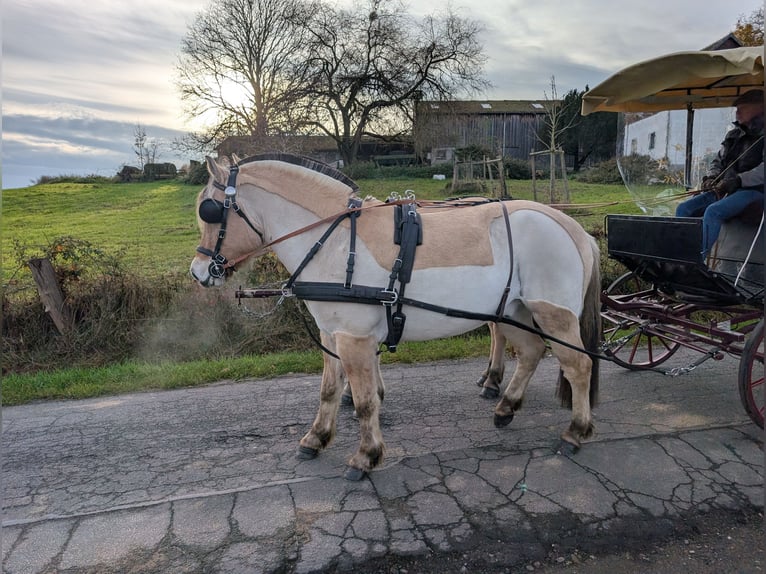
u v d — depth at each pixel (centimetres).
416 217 348
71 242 747
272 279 739
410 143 2964
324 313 345
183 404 524
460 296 348
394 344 357
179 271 860
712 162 491
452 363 625
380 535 297
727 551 285
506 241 364
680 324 452
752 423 422
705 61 368
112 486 364
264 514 319
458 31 2767
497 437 413
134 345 704
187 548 292
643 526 302
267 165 359
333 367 388
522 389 425
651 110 531
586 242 389
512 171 2477
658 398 479
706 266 378
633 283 595
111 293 719
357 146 2847
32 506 342
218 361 661
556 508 317
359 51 2708
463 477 352
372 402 352
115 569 279
